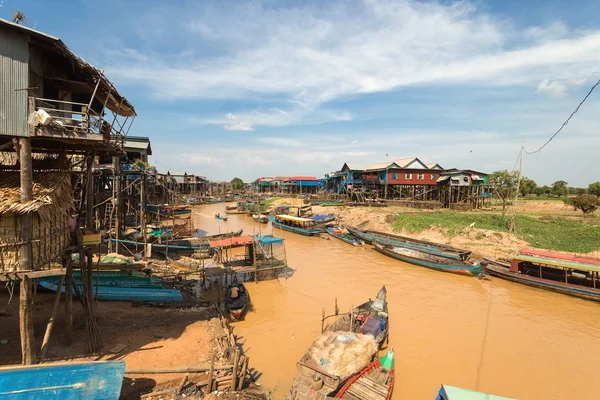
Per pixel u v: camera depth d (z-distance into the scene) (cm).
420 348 1593
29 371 898
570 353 1574
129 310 1720
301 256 3319
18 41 1003
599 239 3391
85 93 1423
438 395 1038
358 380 1216
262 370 1380
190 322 1652
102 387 881
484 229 3544
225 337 1476
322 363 1267
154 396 1101
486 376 1390
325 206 6112
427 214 4616
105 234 2759
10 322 1425
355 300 2153
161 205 4559
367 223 4600
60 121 1071
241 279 2511
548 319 1916
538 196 9600
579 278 2367
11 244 1003
